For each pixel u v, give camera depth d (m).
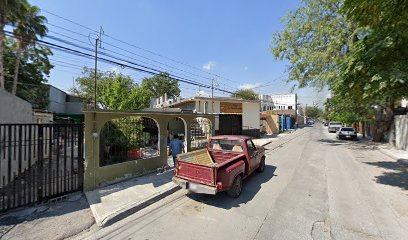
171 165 9.62
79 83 37.56
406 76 5.03
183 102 22.28
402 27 5.37
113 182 6.94
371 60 5.64
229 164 5.87
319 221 4.50
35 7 20.81
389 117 17.88
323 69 17.03
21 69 25.94
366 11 5.75
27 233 4.06
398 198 5.73
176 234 4.07
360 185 6.86
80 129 6.21
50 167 5.61
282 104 68.94
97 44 11.04
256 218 4.67
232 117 18.69
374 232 4.06
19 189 5.07
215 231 4.16
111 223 4.54
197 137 13.52
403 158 11.06
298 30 18.14
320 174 8.27
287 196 5.95
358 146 16.64
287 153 13.43
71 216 4.76
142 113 7.88
